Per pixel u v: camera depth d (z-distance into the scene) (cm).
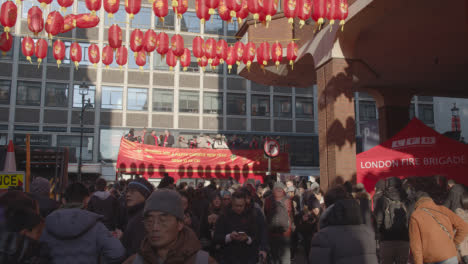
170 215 198
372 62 1388
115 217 553
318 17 826
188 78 3105
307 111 3331
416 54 1302
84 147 2834
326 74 1146
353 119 1103
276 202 700
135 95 2980
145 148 1594
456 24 1052
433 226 374
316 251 322
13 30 2834
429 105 3553
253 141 2748
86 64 2912
